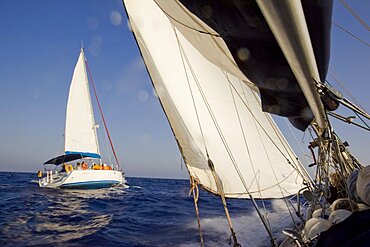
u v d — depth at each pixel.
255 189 5.04
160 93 3.45
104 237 7.48
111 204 15.05
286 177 5.52
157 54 3.70
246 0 1.27
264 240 6.18
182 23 2.26
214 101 4.61
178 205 14.37
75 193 20.09
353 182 2.54
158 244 6.65
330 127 2.32
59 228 8.84
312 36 1.43
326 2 1.26
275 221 8.01
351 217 1.70
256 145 5.17
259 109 5.34
